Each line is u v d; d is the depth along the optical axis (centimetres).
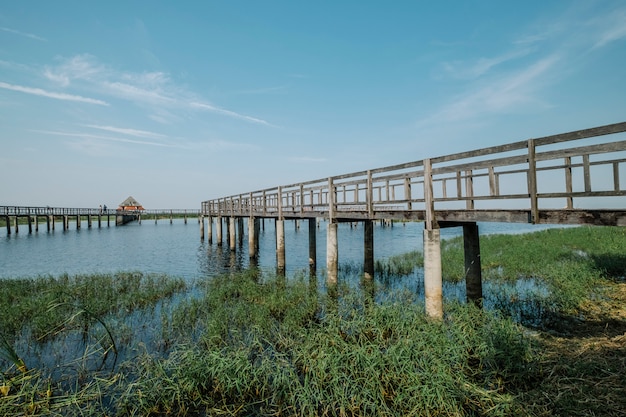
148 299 1092
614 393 450
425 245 802
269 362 590
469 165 722
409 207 884
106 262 2008
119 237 3728
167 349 714
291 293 1080
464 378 531
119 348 723
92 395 527
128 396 517
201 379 551
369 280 1260
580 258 1494
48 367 638
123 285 1278
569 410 429
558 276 1157
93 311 915
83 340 764
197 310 958
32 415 468
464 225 902
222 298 1081
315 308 952
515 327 698
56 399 518
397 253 2267
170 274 1606
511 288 1125
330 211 1219
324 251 2455
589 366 523
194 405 517
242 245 2830
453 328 694
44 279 1340
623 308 847
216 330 748
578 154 531
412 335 654
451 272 1357
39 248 2689
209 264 1914
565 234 2447
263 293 1106
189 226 6347
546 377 522
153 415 498
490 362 578
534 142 598
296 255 2256
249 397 534
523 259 1570
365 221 1270
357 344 611
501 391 514
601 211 514
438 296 782
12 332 798
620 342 598
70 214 4719
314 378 537
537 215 595
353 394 495
